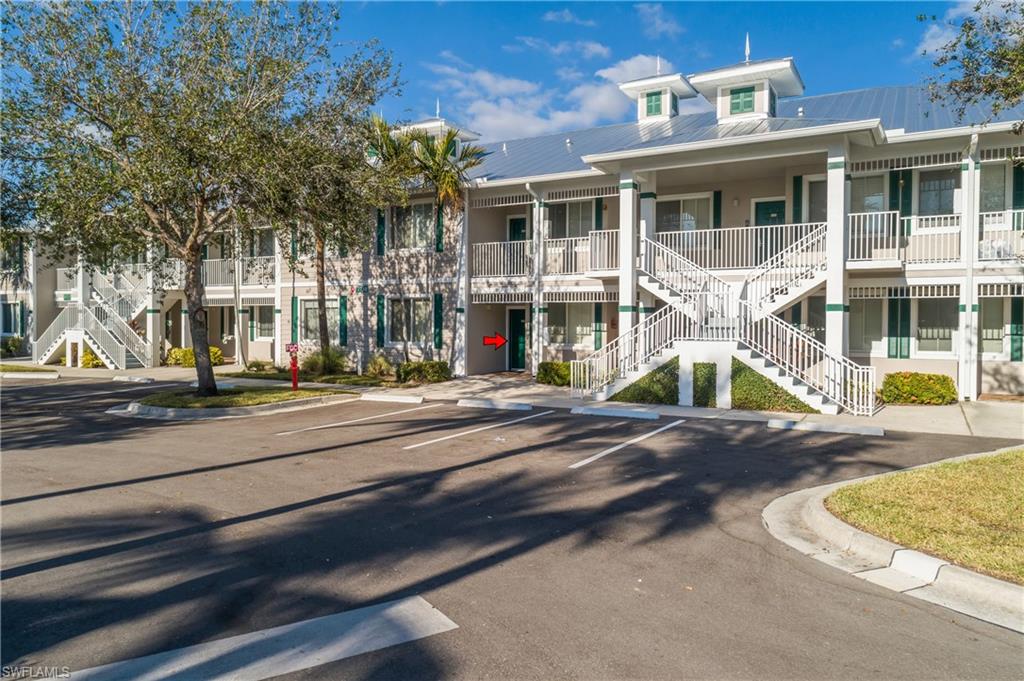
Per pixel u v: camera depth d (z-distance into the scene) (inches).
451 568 215.5
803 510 276.7
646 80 949.2
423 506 288.5
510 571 212.7
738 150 636.1
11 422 549.0
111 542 240.8
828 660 156.5
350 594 194.4
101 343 1071.0
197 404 599.5
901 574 209.6
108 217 592.4
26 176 587.5
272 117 600.1
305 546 236.4
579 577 207.6
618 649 161.2
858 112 753.6
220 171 552.4
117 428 514.3
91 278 1092.5
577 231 861.2
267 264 1022.4
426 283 888.3
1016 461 342.0
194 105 544.4
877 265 592.7
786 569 214.4
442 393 707.4
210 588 198.7
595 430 477.7
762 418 517.7
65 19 547.5
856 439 438.3
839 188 591.5
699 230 727.1
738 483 325.7
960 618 179.5
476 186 829.2
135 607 185.0
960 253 624.7
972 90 398.3
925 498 272.7
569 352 877.2
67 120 555.2
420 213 905.5
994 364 661.3
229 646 162.4
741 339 576.7
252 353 1122.7
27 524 262.8
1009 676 149.9
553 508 285.1
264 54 597.0
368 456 394.3
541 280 821.2
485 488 318.7
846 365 555.8
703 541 241.8
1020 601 182.5
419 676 148.5
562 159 875.4
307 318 988.6
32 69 542.0
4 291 1401.3
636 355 657.6
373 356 927.7
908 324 685.9
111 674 149.3
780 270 626.8
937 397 589.9
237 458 390.9
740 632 170.4
